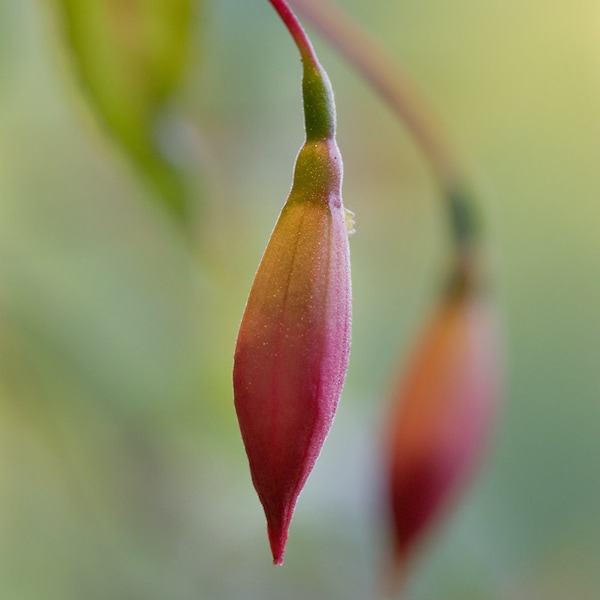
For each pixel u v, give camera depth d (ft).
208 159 1.00
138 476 1.15
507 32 1.42
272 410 0.67
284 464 0.67
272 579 1.24
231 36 1.09
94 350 1.08
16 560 1.31
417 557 0.85
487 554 1.41
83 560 1.33
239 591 1.24
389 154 1.42
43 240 1.11
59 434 1.10
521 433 1.60
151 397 1.11
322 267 0.67
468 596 1.33
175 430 1.14
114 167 1.10
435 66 1.42
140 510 1.17
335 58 1.37
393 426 0.85
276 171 1.16
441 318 0.86
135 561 1.30
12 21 0.99
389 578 0.85
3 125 1.10
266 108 1.14
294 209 0.68
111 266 1.12
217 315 1.13
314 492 1.22
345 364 0.67
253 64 1.11
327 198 0.68
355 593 1.23
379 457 0.85
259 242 1.16
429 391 0.85
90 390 1.08
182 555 1.22
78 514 1.31
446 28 1.41
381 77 0.84
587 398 1.61
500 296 1.58
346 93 1.39
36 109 1.09
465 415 0.85
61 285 1.09
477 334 0.86
